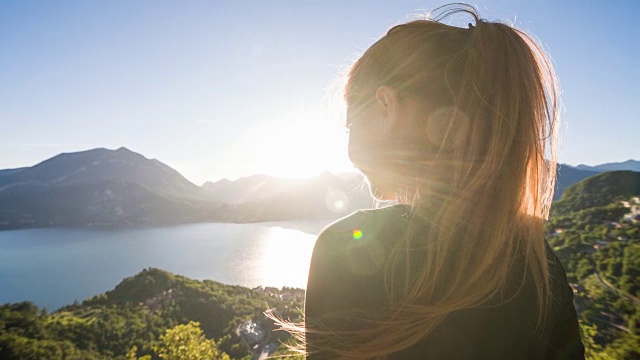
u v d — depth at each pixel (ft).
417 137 2.58
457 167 2.45
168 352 64.13
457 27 2.93
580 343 2.80
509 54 2.62
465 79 2.54
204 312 290.35
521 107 2.56
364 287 2.26
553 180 2.93
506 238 2.34
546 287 2.51
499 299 2.28
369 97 2.76
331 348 2.20
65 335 248.93
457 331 2.18
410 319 2.12
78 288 449.06
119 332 258.57
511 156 2.49
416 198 2.53
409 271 2.23
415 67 2.62
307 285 2.47
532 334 2.40
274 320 2.54
